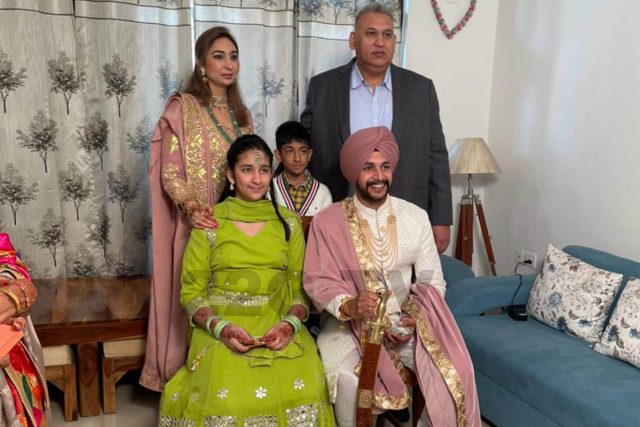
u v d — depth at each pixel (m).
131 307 2.44
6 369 1.43
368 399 1.66
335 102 2.45
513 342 2.28
